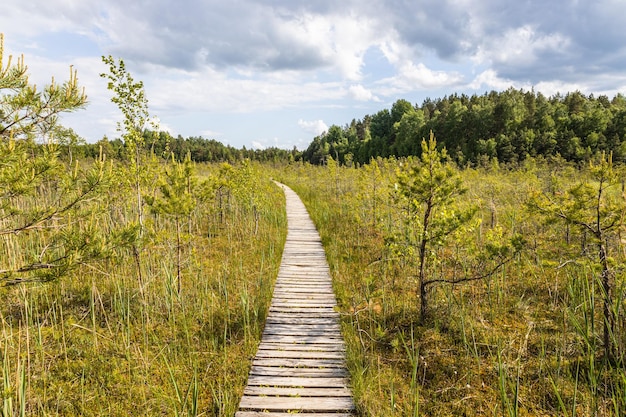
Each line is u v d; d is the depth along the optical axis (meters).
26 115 3.26
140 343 5.77
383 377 5.02
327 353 5.55
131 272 7.86
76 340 5.66
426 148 6.09
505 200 13.12
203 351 5.62
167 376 5.04
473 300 7.00
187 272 8.75
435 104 78.12
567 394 4.57
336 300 7.52
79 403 4.47
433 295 7.18
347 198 15.06
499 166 23.16
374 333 6.13
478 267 7.38
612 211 4.68
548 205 5.18
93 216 3.94
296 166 41.34
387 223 10.09
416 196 6.12
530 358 5.32
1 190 3.36
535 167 17.58
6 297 6.57
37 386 4.66
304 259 10.41
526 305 6.73
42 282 3.54
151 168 7.48
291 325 6.46
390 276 8.62
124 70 6.53
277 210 17.58
